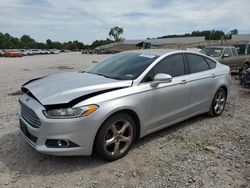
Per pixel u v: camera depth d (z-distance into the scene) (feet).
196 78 17.39
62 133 11.37
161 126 15.43
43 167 12.33
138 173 12.01
